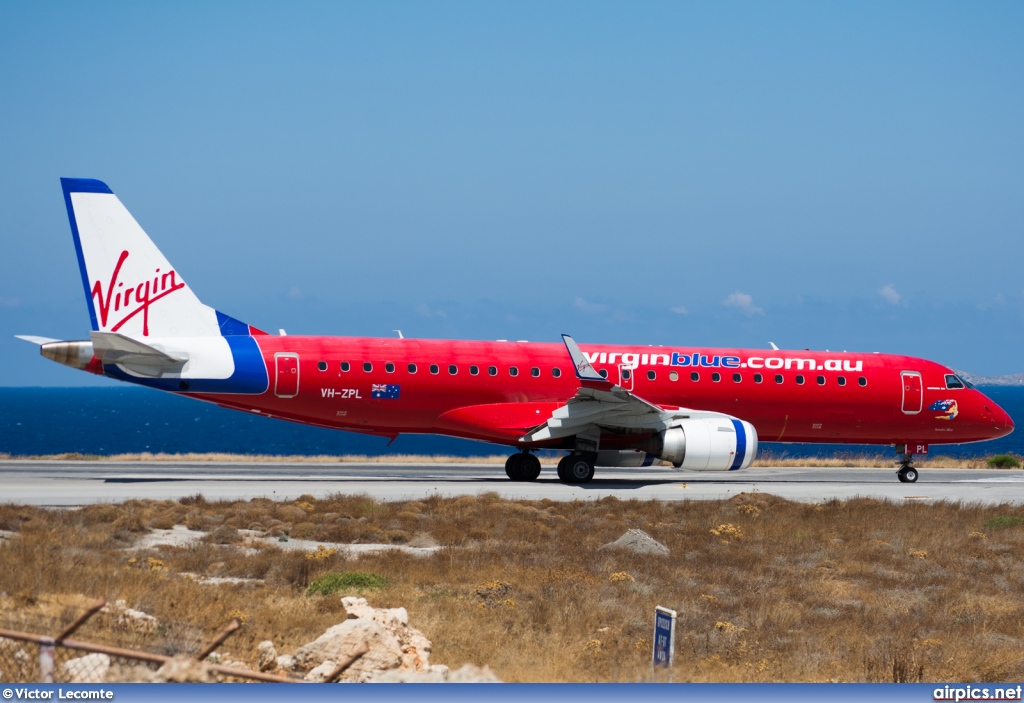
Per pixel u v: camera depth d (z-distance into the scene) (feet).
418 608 203.00
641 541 287.89
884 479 539.70
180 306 425.28
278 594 212.43
